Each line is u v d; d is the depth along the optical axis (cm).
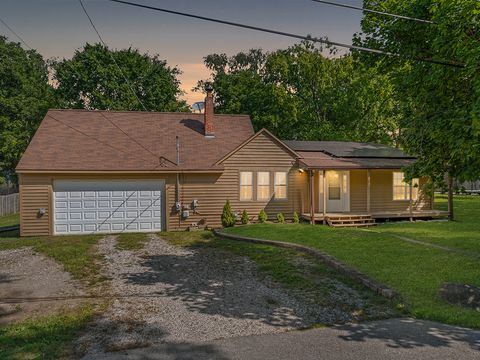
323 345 611
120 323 714
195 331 675
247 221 1923
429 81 829
